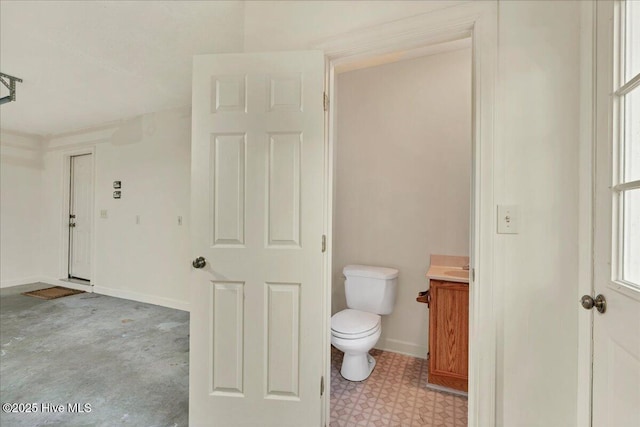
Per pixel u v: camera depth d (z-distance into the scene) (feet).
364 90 8.56
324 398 4.97
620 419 2.87
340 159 8.85
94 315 10.32
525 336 3.82
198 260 4.92
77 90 9.20
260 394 4.80
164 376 6.59
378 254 8.34
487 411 3.94
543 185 3.76
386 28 4.55
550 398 3.71
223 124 4.93
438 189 7.72
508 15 3.91
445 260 7.57
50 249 14.48
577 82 3.62
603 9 3.21
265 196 4.83
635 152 2.83
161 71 7.92
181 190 10.96
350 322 6.59
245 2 5.54
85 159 13.85
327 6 4.99
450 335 6.24
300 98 4.79
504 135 3.90
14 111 11.24
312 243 4.74
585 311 3.44
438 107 7.75
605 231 3.14
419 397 6.05
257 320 4.82
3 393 5.90
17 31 6.15
